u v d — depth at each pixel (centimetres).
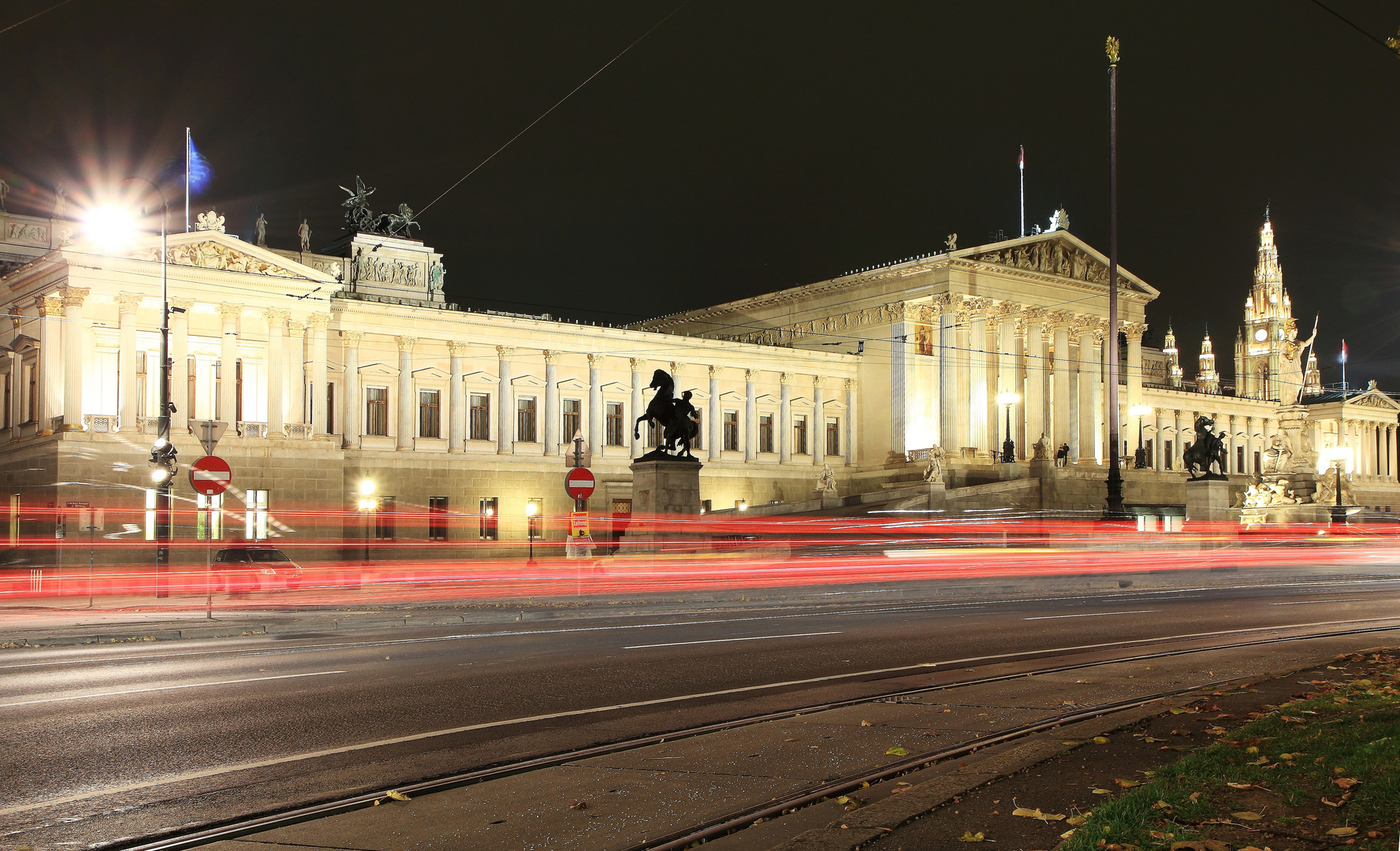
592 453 8388
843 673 1853
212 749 1255
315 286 6825
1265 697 1487
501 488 7931
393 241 8550
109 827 966
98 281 6050
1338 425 14925
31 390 6462
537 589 4262
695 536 4441
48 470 5953
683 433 4478
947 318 9362
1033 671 1867
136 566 5934
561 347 8294
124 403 6119
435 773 1143
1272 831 841
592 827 954
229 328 6500
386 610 3338
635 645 2269
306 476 6675
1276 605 3366
